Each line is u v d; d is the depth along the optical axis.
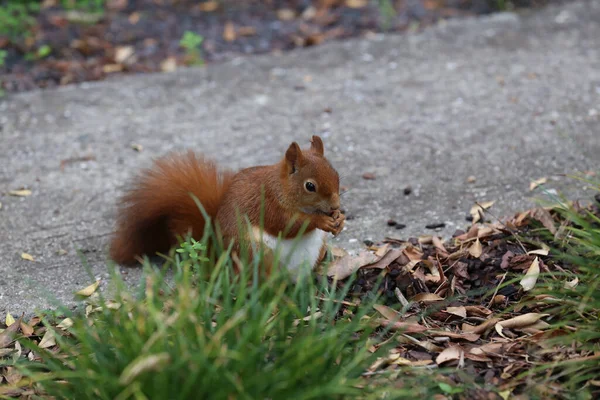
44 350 7.18
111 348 6.49
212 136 11.77
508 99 12.34
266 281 7.04
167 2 16.80
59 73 14.11
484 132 11.43
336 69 13.73
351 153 11.13
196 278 7.31
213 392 5.89
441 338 7.28
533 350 7.02
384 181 10.39
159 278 6.68
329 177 7.41
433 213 9.59
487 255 8.50
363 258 8.41
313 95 12.88
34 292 8.45
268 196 7.53
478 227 8.97
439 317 7.66
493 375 6.78
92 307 7.88
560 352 6.94
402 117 12.03
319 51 14.45
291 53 14.45
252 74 13.70
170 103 12.82
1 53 13.25
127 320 6.37
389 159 10.91
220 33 15.61
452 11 16.17
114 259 8.85
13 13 16.02
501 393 6.55
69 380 6.50
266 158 11.10
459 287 8.10
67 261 9.03
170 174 8.32
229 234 7.73
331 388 5.90
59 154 11.39
